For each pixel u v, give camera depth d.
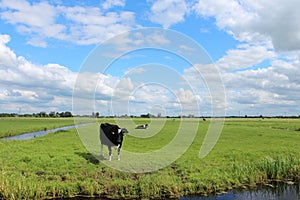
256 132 35.16
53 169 14.23
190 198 11.45
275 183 13.41
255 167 14.48
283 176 14.21
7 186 11.05
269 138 28.22
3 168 13.87
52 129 49.25
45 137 29.59
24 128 44.66
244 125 51.56
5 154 17.67
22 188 11.08
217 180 12.83
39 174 13.50
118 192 11.74
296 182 13.55
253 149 20.77
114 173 13.76
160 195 11.59
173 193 11.78
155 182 12.16
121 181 12.37
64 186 11.72
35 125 55.25
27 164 15.08
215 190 12.27
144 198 11.37
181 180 12.90
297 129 40.31
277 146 22.23
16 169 14.02
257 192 12.16
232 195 11.79
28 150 19.50
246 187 12.79
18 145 22.19
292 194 11.90
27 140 26.23
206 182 12.60
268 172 14.26
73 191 11.62
